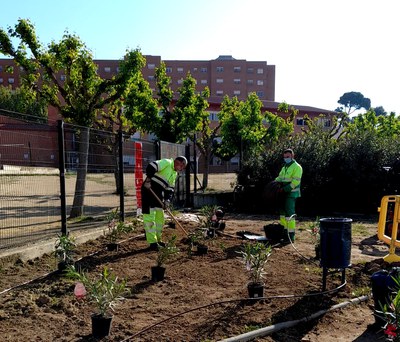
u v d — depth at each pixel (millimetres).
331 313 5039
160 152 12867
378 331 4406
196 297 5316
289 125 27422
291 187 9227
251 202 16375
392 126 37219
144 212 7941
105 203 16344
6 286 5566
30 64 13227
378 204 16203
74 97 13477
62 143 8000
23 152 13648
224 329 4344
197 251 7680
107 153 18375
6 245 7375
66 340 4031
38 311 4742
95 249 7770
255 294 5289
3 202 15734
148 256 7324
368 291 5836
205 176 23891
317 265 7113
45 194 18141
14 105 53000
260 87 87812
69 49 13047
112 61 80938
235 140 22219
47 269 6434
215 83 87062
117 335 4152
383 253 8625
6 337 4070
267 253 5488
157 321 4520
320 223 5723
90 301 4609
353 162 16250
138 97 19094
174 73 87125
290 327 4574
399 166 14062
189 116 19641
